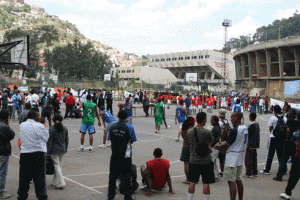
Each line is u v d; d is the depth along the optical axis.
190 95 27.28
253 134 7.25
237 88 98.94
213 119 6.72
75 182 6.42
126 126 5.16
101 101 21.56
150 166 5.70
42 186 4.94
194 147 4.98
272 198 5.76
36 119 5.07
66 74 90.69
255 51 76.88
